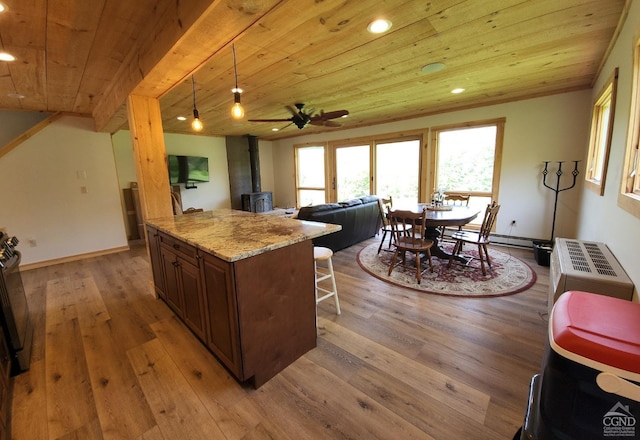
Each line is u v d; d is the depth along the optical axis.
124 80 2.63
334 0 1.62
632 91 1.82
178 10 1.61
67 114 4.25
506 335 2.19
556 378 0.79
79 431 1.46
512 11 1.82
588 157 3.35
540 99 3.95
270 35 2.01
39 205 4.11
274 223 2.43
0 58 2.28
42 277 3.66
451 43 2.24
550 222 4.09
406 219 3.30
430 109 4.75
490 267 3.55
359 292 2.98
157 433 1.44
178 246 2.15
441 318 2.45
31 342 2.21
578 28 2.07
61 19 1.79
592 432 0.75
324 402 1.61
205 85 3.11
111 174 4.68
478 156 4.66
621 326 0.79
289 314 1.88
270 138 8.07
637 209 1.52
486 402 1.57
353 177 6.51
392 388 1.69
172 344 2.18
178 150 6.55
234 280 1.56
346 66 2.66
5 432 1.39
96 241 4.61
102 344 2.19
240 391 1.70
